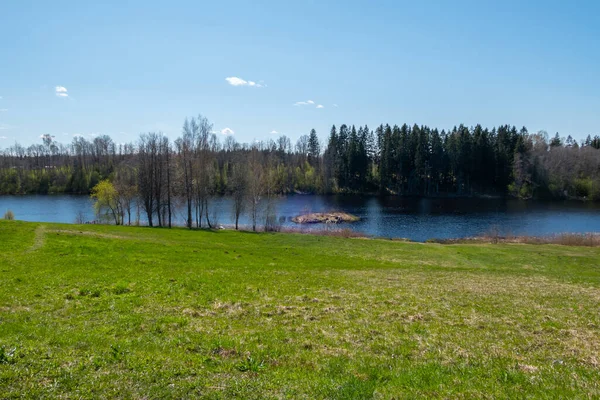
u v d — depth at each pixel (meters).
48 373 7.99
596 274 31.30
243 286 19.39
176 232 45.06
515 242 52.50
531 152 124.12
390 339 11.88
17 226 35.06
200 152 59.22
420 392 7.78
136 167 69.94
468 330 13.20
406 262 35.28
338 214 82.38
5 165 147.00
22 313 13.17
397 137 134.38
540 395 7.67
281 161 158.88
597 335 12.91
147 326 12.25
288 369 9.14
